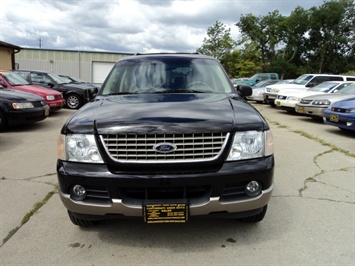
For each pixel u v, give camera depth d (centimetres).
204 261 244
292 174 459
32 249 261
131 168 236
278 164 512
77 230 293
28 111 777
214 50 4650
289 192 388
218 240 274
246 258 248
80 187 245
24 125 880
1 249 261
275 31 5597
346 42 5519
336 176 450
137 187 233
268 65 5584
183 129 233
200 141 235
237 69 4716
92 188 242
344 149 619
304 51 5659
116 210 238
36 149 602
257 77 2605
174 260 246
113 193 235
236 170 237
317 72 5625
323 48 5559
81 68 3266
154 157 233
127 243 271
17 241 273
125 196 239
